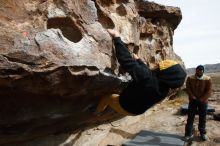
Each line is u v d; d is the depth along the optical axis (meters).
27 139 4.93
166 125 8.09
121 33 5.20
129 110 4.09
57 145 5.52
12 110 3.81
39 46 3.49
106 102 4.73
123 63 3.88
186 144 6.89
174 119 8.62
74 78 3.91
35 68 3.45
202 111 6.97
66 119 5.02
